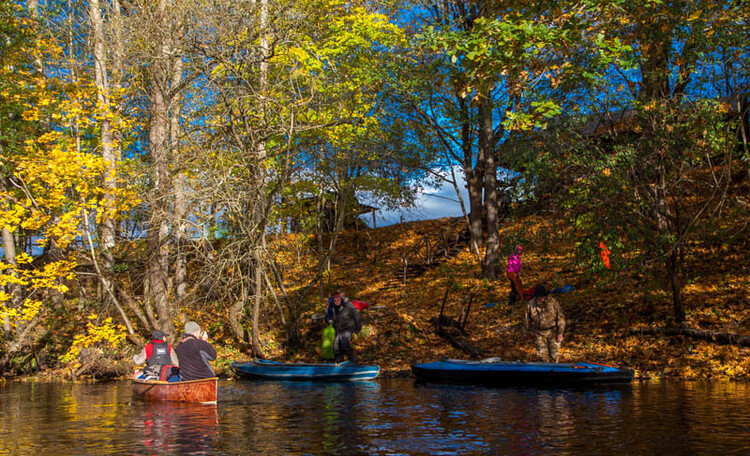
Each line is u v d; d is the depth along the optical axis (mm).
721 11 12812
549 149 15375
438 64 19516
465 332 17438
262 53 15383
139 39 15297
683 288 16516
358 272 26312
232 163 15203
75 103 14156
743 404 8594
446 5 22312
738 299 14984
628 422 7184
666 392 10125
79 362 16547
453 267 24609
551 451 5621
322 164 18703
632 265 17078
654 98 14180
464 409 8562
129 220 17047
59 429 7312
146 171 15281
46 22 16578
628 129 15219
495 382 12422
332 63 17891
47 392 12312
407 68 20812
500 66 10359
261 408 9000
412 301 21500
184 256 17641
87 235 15000
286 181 17406
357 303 17078
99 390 12711
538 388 11336
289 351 17359
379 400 9781
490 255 22297
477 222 25688
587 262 14836
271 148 18047
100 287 19297
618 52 10867
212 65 15641
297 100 16188
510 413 8094
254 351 16906
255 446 6043
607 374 11531
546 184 15438
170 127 15844
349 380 13688
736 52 13297
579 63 11797
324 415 8172
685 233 14141
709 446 5766
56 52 15719
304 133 17297
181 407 9359
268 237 20234
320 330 18094
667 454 5441
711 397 9391
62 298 20172
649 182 14156
